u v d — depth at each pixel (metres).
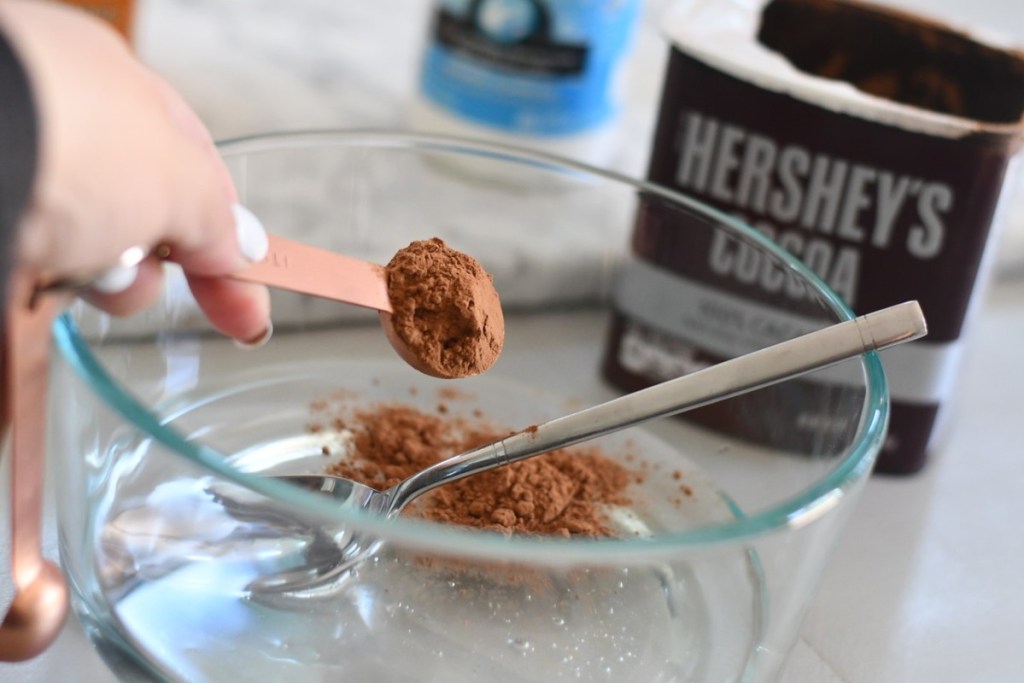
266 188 0.57
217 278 0.45
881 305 0.57
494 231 0.64
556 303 0.65
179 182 0.41
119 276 0.42
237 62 0.78
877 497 0.60
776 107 0.56
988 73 0.54
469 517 0.50
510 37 0.67
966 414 0.65
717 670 0.47
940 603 0.56
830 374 0.50
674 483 0.54
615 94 0.71
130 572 0.46
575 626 0.47
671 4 0.59
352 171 0.58
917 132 0.55
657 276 0.58
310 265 0.46
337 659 0.45
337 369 0.58
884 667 0.52
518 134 0.69
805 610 0.47
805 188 0.56
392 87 0.79
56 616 0.43
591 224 0.66
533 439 0.49
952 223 0.56
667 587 0.48
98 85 0.40
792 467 0.51
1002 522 0.60
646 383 0.60
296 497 0.41
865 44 0.56
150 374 0.53
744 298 0.57
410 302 0.47
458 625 0.46
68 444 0.45
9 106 0.38
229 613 0.46
